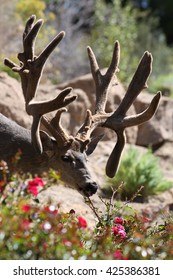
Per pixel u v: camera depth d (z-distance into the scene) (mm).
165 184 17234
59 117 11109
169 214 13703
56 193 14594
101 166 17688
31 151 11258
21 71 11539
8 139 11305
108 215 11227
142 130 20406
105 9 29516
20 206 9070
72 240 9016
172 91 28578
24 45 11562
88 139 11242
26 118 17141
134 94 12148
